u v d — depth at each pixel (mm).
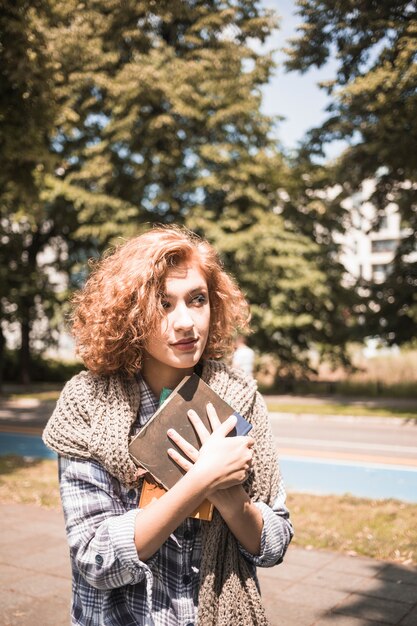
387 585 4191
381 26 12344
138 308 1349
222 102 21219
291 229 23328
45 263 26656
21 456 9516
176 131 21391
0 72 9102
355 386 24156
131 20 19969
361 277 23234
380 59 12953
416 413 15672
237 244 21109
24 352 27234
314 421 15352
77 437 1339
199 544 1399
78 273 25125
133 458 1312
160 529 1245
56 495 6711
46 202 21812
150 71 19750
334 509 6223
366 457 9984
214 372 1493
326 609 3801
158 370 1450
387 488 7867
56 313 25938
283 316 22094
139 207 22391
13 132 9539
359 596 4008
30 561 4656
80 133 22375
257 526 1351
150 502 1318
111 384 1386
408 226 20234
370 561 4676
